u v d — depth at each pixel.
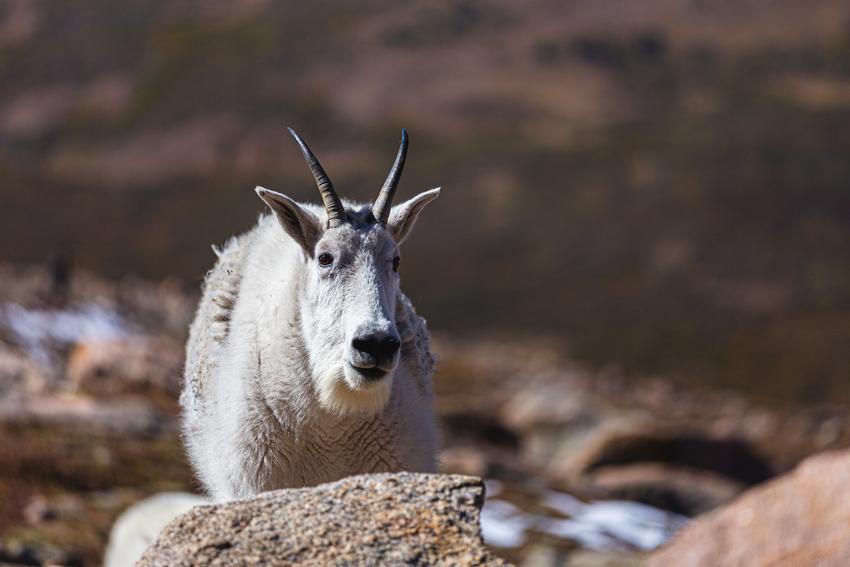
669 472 65.88
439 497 20.17
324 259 25.03
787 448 82.19
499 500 57.09
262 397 25.00
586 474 68.56
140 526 36.09
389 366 23.92
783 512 35.66
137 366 64.19
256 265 26.91
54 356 66.75
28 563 37.03
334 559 19.06
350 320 24.23
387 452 25.27
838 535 34.31
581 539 52.06
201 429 26.77
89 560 38.97
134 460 51.47
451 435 73.81
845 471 35.59
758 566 34.94
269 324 25.42
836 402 189.38
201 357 27.05
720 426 82.31
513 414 78.38
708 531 36.50
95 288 88.44
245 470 25.09
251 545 19.28
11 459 48.25
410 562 19.08
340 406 24.48
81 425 55.19
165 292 99.62
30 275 85.69
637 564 46.84
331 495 20.25
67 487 46.91
